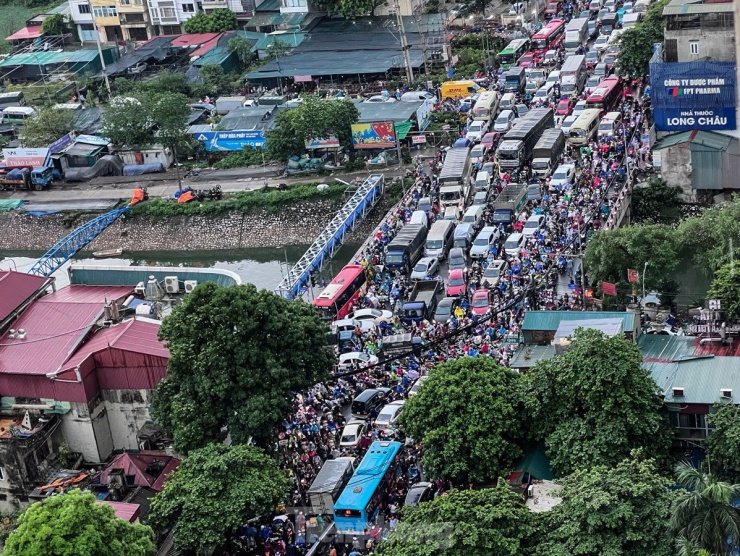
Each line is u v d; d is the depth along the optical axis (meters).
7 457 124.31
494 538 92.94
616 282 148.12
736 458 100.69
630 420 104.88
